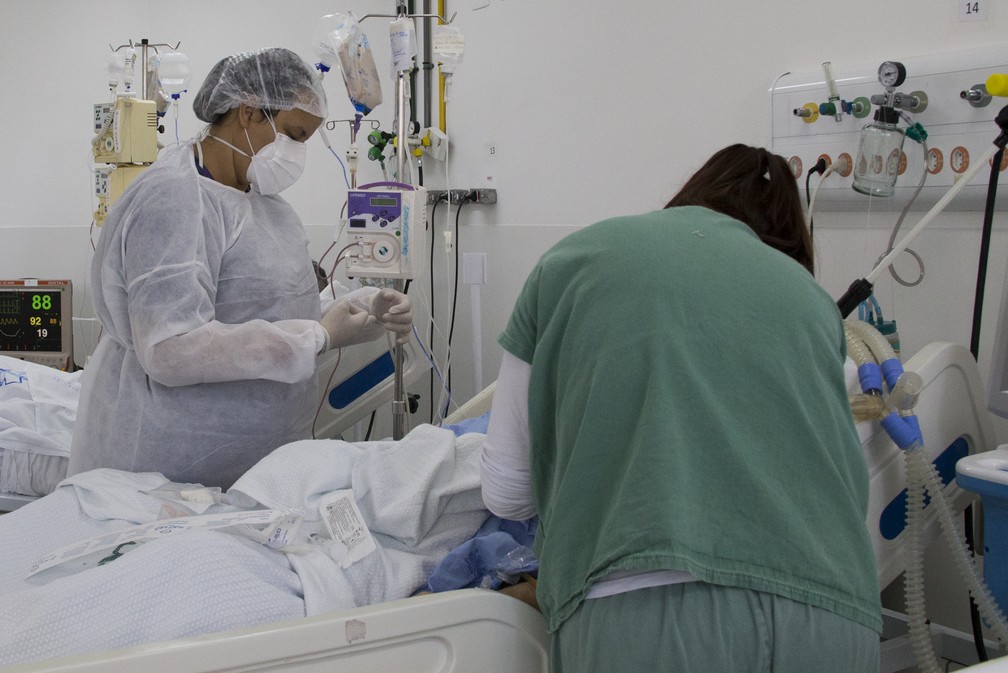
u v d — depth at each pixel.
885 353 1.35
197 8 3.70
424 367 2.52
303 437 2.06
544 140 2.78
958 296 1.75
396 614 1.11
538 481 1.11
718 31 2.21
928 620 1.67
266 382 1.90
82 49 3.71
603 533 0.95
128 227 1.75
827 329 1.01
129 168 2.79
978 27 1.69
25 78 3.76
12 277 3.84
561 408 1.04
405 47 2.24
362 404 2.44
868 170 1.75
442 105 3.11
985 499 1.23
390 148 3.34
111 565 1.14
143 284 1.71
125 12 3.71
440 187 3.25
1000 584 1.22
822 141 1.93
